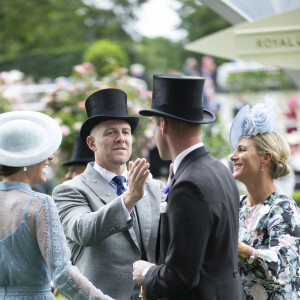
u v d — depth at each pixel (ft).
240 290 12.84
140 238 15.99
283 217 14.25
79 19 93.40
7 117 13.82
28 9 87.35
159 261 13.05
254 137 14.58
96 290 12.67
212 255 12.29
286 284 14.21
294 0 23.38
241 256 13.75
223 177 12.76
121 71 31.48
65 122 30.32
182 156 12.78
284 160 14.67
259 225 14.53
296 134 44.70
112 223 14.76
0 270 13.12
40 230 12.89
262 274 14.02
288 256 13.93
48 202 13.09
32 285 13.11
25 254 12.98
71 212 15.62
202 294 12.15
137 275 12.79
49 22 88.63
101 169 16.38
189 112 12.76
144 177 14.70
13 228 12.98
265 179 14.67
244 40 20.89
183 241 11.92
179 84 12.68
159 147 13.12
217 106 53.83
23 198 13.16
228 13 23.68
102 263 15.52
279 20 20.83
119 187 16.29
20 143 13.34
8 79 35.99
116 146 16.11
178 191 12.10
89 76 31.60
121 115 16.19
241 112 14.94
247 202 15.17
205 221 11.99
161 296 12.26
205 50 21.11
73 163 20.70
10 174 13.43
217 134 31.07
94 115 16.33
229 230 12.49
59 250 12.80
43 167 13.67
